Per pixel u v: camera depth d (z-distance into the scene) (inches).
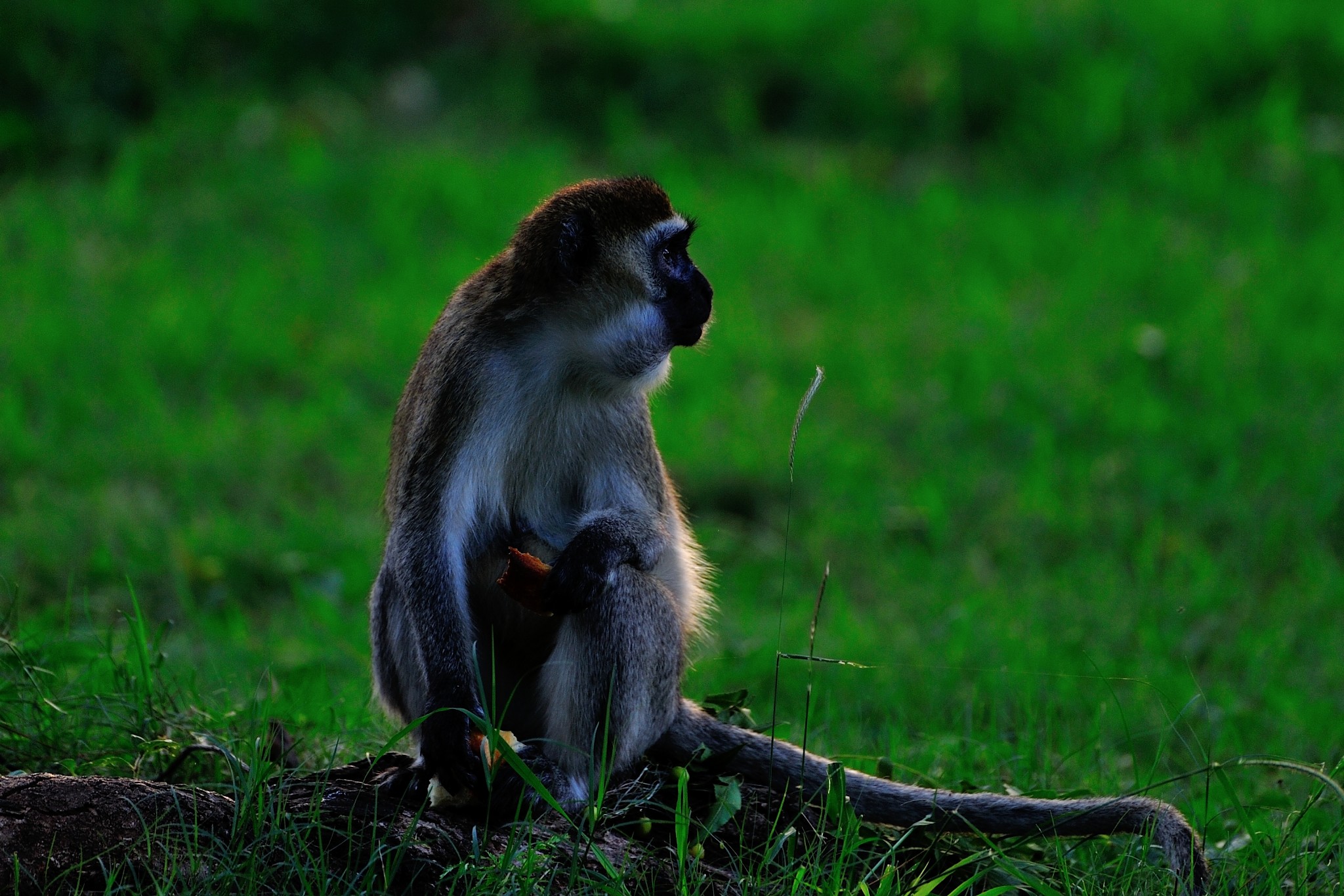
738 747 263.6
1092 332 669.3
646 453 275.7
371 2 950.4
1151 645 412.2
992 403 609.3
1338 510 515.8
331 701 319.0
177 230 746.8
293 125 848.9
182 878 197.8
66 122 829.8
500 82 906.7
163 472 538.0
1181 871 232.5
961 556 498.3
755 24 960.3
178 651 379.6
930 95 913.5
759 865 233.9
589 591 244.2
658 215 271.9
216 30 912.9
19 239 724.7
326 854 208.1
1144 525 511.5
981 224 793.6
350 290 700.0
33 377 602.2
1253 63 906.1
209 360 628.1
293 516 502.0
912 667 388.5
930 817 249.4
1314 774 258.4
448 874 208.8
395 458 276.2
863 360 650.2
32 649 293.1
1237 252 754.8
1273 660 404.5
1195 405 604.4
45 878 192.7
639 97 908.6
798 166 862.5
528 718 273.4
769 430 588.1
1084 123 872.9
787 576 490.6
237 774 229.3
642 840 234.8
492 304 261.9
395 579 257.0
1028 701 343.6
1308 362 628.7
